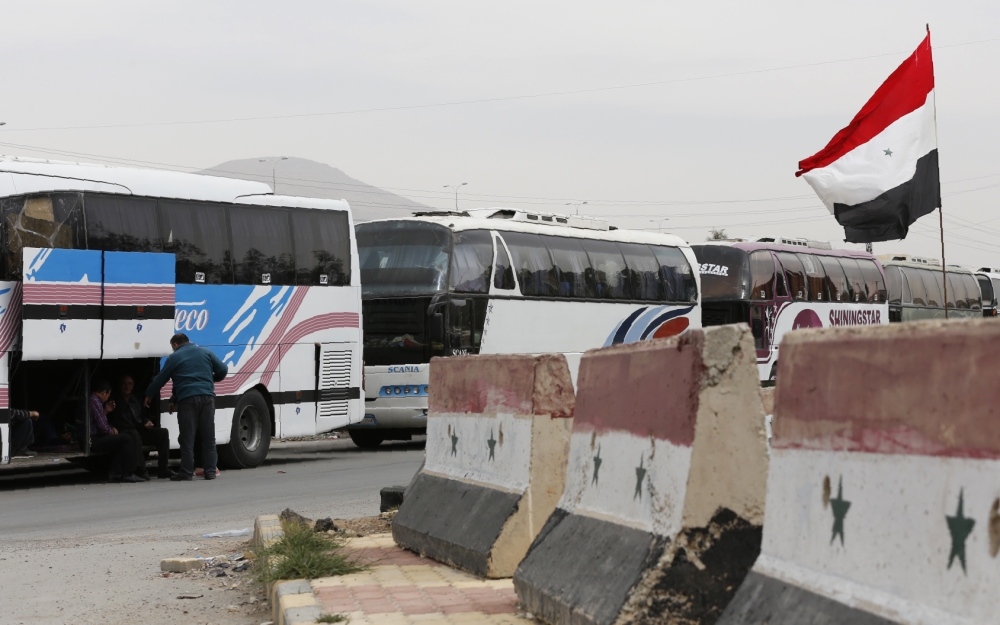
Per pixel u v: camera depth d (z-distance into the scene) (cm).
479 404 733
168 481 1606
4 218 1456
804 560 350
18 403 1478
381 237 2217
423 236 2172
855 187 1391
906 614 300
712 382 425
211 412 1639
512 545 648
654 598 417
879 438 321
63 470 1881
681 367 442
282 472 1734
